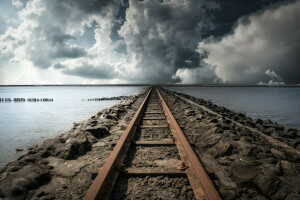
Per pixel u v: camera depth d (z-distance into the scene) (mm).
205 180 2307
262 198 2385
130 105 13141
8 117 11695
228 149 3662
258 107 21562
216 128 5023
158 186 2580
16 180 2512
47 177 2787
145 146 4172
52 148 3854
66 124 9203
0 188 2373
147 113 9023
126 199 2314
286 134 6605
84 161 3510
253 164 3000
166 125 6125
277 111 18312
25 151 5219
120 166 2920
